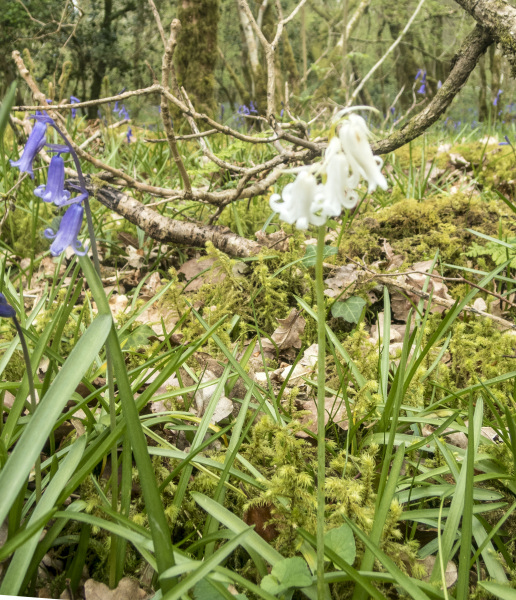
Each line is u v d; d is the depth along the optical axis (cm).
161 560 108
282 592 127
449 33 2217
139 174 545
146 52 2045
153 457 187
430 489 167
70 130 538
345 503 153
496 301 323
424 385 234
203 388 214
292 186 97
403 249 369
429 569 153
